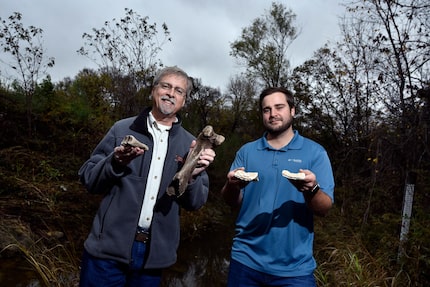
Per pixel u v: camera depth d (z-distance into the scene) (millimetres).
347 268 3596
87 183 1892
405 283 3320
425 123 4457
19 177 5457
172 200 1972
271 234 1964
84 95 9414
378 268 3572
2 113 7258
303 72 11719
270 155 2107
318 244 5051
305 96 11508
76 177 6379
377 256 3875
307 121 11953
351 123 7504
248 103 22266
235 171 1949
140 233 1900
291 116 2146
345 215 5762
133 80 8398
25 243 3830
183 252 5961
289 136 2143
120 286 1879
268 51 19516
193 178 1894
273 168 2062
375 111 5684
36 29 7445
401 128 4750
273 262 1936
